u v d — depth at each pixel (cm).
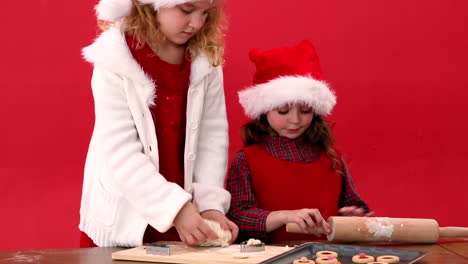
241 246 125
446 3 224
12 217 218
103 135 144
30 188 219
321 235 160
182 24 142
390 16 223
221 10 157
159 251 121
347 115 223
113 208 147
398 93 224
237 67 220
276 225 159
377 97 224
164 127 155
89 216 154
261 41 221
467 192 227
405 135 225
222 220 146
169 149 156
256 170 178
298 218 146
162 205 137
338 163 183
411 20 223
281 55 180
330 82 222
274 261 111
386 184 225
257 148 181
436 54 225
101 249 133
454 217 227
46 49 217
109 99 146
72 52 218
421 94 225
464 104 226
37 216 220
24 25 216
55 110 219
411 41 224
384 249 120
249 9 219
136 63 148
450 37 225
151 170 142
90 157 156
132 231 145
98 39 150
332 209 178
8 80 216
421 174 226
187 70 156
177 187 138
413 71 224
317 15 221
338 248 123
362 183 225
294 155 179
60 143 220
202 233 131
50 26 217
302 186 177
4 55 216
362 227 138
